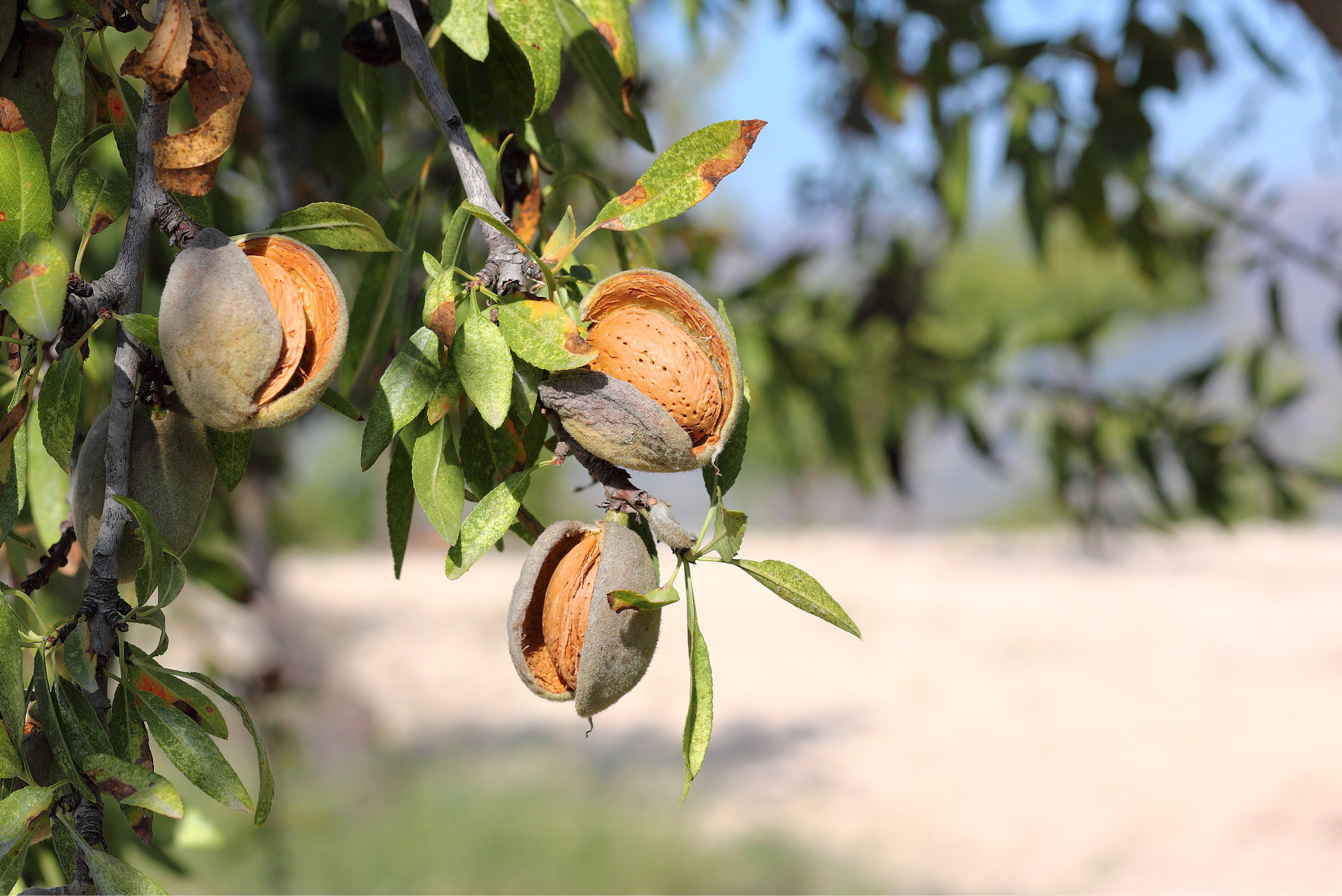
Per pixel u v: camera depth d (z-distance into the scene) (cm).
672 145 71
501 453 72
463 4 75
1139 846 331
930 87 156
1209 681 533
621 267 81
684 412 69
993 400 200
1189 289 213
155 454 69
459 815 339
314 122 121
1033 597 792
